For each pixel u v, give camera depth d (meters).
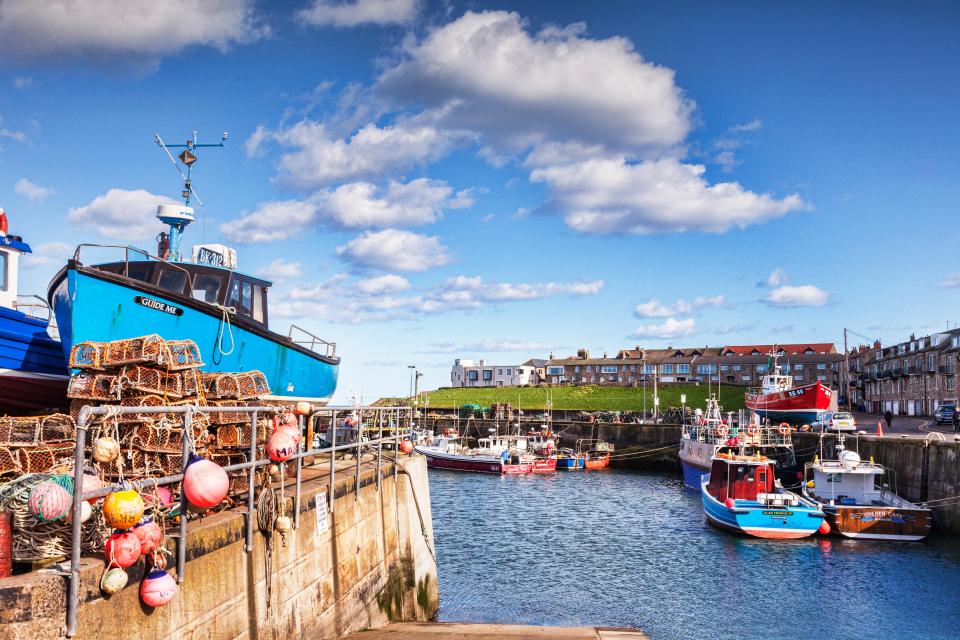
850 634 18.69
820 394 52.25
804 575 24.22
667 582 23.52
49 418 8.77
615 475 57.28
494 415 81.81
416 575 16.08
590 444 68.81
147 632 6.56
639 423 67.56
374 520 13.71
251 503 8.46
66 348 11.95
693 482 48.88
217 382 10.31
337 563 11.44
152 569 6.61
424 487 18.03
